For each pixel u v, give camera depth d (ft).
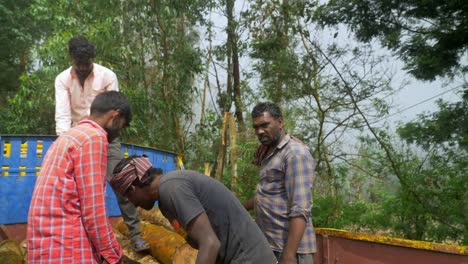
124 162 7.48
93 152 7.92
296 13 24.62
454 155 21.63
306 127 24.62
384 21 23.35
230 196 7.51
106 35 24.58
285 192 9.08
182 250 12.97
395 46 23.31
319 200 23.16
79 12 26.53
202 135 30.35
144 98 26.35
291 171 8.76
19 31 39.32
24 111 26.84
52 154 7.97
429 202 20.98
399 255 10.72
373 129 23.57
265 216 9.21
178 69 28.19
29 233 7.80
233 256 7.43
